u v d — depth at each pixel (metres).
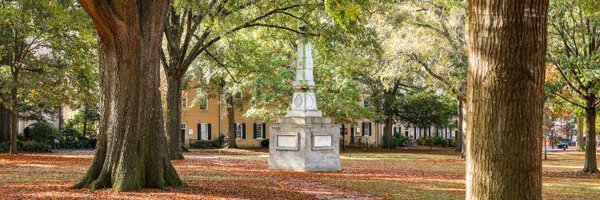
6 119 43.44
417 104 59.28
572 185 20.14
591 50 25.92
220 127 62.38
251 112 47.09
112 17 13.16
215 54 36.88
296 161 24.45
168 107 31.58
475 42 5.91
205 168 24.11
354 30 23.81
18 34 32.81
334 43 27.42
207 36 31.89
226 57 35.34
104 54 14.16
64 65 35.03
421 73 35.22
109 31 13.46
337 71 44.62
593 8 19.05
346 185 18.05
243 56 35.00
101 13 13.00
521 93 5.71
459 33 34.16
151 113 14.36
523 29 5.69
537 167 5.83
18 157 30.08
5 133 43.31
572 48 26.59
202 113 62.59
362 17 23.20
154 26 14.25
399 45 33.25
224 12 29.44
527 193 5.75
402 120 63.12
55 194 12.87
